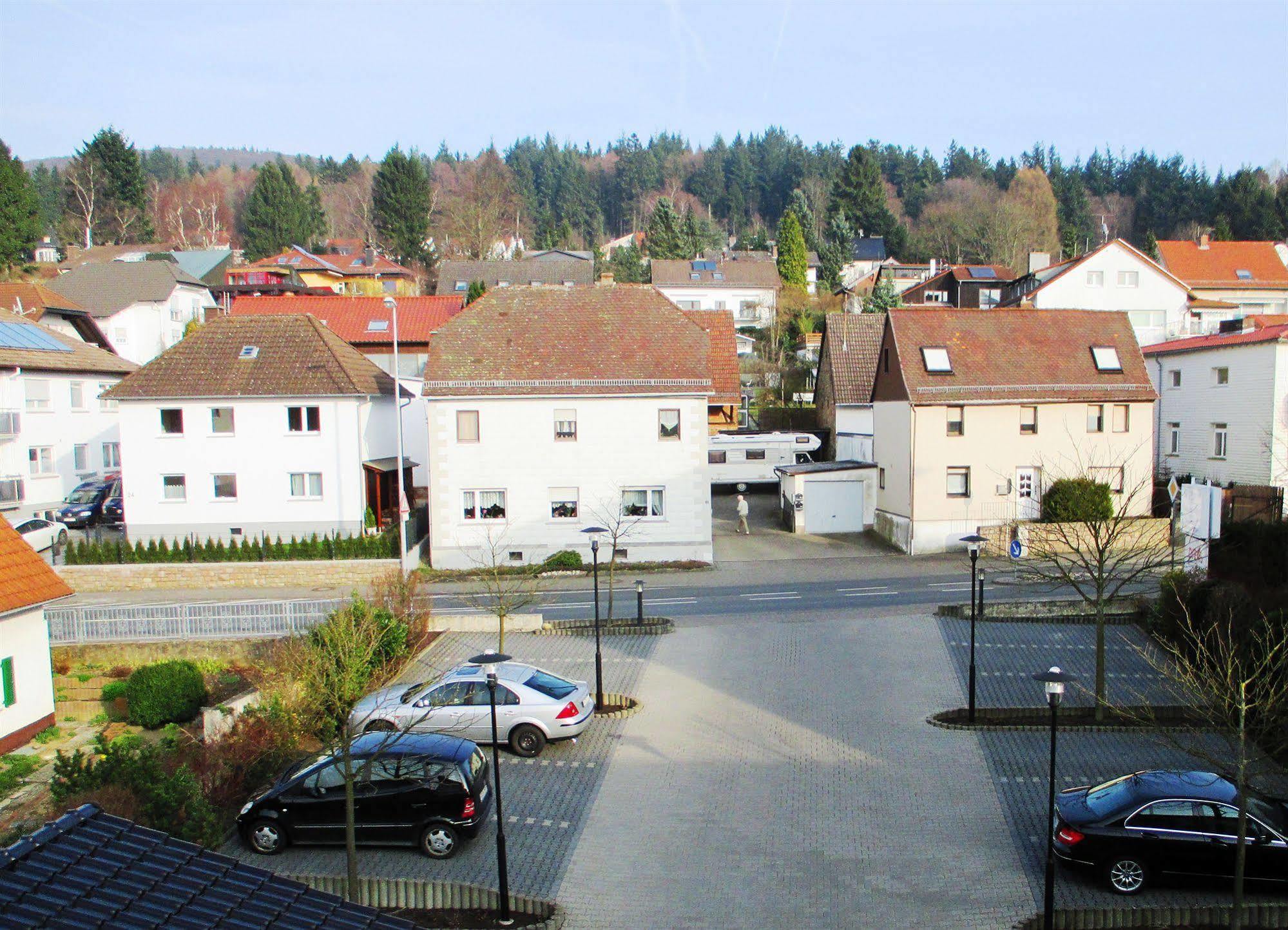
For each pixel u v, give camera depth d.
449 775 14.81
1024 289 69.88
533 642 26.09
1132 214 137.62
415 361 58.59
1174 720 19.30
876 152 176.12
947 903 13.30
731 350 51.09
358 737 14.51
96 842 6.93
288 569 35.06
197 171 197.62
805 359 72.69
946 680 22.14
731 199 167.00
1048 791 16.20
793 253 100.31
